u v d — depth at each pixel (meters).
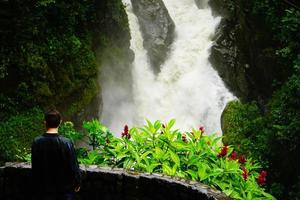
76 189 4.03
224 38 19.31
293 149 11.45
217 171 5.11
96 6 15.31
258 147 12.34
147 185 4.73
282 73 14.84
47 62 12.34
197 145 5.60
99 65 15.73
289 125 11.21
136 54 19.84
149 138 5.85
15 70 11.53
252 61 17.41
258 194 5.14
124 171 4.91
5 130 10.64
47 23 12.57
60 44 12.72
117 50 17.14
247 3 16.72
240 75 18.12
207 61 19.53
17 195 4.90
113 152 5.48
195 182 4.58
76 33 14.03
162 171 5.21
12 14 11.40
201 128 6.05
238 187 5.13
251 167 5.75
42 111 11.92
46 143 3.94
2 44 11.36
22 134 10.90
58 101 12.77
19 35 11.65
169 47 20.44
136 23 20.34
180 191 4.50
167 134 5.73
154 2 20.92
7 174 4.92
